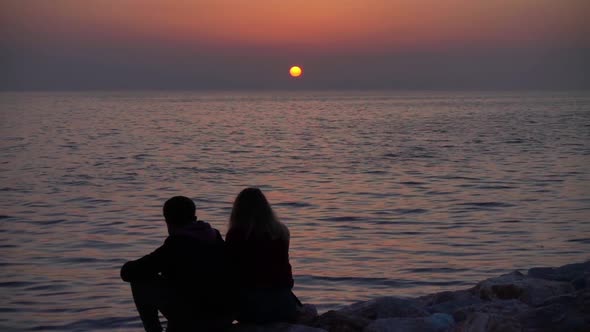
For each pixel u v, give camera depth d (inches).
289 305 221.5
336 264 502.3
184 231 209.5
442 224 675.4
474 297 275.9
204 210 789.2
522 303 243.4
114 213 757.3
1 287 437.7
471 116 4069.9
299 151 1673.2
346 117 4104.3
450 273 472.7
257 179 1103.6
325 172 1201.4
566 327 207.6
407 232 634.8
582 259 509.7
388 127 2869.1
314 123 3316.9
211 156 1541.6
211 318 214.5
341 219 714.8
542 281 268.7
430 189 954.7
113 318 368.5
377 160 1421.0
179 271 207.8
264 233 215.5
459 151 1630.2
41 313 379.9
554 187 957.2
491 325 203.9
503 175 1121.4
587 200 824.3
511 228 645.9
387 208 786.2
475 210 763.4
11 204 828.6
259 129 2773.1
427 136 2229.3
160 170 1243.8
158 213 757.3
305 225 681.6
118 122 3376.0
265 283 216.1
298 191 951.6
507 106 6343.5
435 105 7155.5
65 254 541.0
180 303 212.1
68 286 439.5
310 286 442.0
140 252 549.3
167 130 2679.6
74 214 749.9
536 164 1304.1
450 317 238.4
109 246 574.9
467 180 1056.8
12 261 515.2
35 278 460.1
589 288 230.2
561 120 3366.1
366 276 465.4
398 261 511.2
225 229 672.4
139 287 212.1
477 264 499.2
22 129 2694.4
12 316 374.3
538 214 726.5
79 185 1024.9
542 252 538.0
